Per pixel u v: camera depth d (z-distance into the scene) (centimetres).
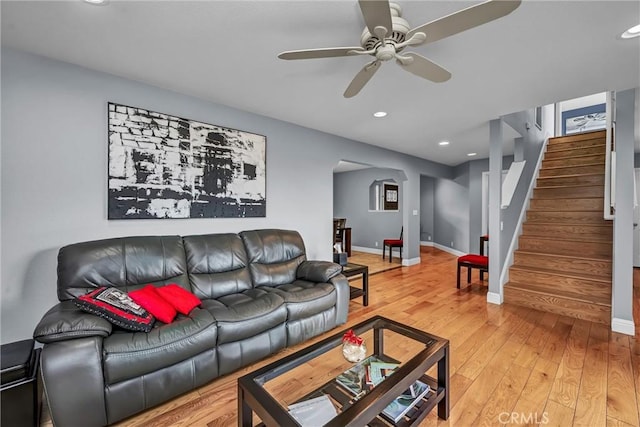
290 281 292
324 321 257
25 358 150
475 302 348
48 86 202
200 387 188
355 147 443
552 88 254
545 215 402
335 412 130
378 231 759
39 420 157
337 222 672
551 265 351
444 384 157
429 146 485
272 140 334
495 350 229
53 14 155
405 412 139
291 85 247
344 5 150
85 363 143
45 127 201
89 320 152
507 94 266
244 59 204
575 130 688
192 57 202
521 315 304
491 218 346
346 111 312
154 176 247
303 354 147
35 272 197
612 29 168
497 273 341
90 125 218
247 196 310
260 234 298
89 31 171
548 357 218
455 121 349
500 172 339
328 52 147
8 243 189
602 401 169
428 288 411
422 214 820
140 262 214
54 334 141
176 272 230
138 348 156
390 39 138
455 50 191
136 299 183
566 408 163
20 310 193
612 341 243
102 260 199
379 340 185
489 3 109
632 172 255
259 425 134
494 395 175
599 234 348
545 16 156
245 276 265
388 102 286
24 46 187
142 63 210
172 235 250
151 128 246
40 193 200
